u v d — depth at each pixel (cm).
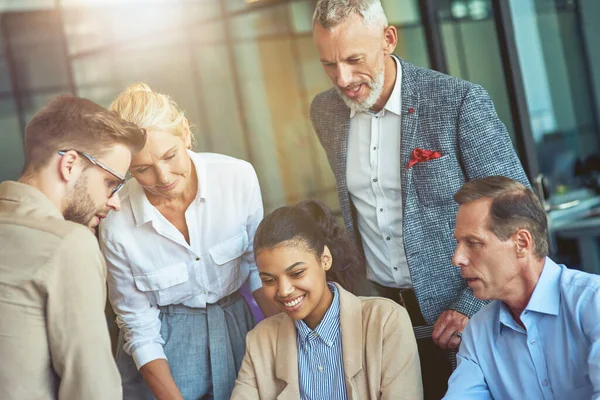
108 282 215
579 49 357
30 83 729
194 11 684
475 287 164
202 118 693
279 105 675
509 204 158
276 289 190
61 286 151
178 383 213
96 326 154
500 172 200
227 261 213
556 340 162
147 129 186
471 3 327
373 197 216
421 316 217
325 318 195
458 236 163
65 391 154
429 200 206
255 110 682
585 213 349
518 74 320
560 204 345
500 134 202
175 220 209
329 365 195
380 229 216
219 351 215
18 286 149
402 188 208
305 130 668
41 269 149
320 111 227
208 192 209
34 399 151
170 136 190
